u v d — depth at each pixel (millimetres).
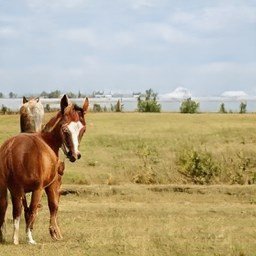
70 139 10344
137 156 25562
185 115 48125
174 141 30734
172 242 11133
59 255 9906
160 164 22125
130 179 20469
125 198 17656
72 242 11070
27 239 10688
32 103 11859
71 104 10508
